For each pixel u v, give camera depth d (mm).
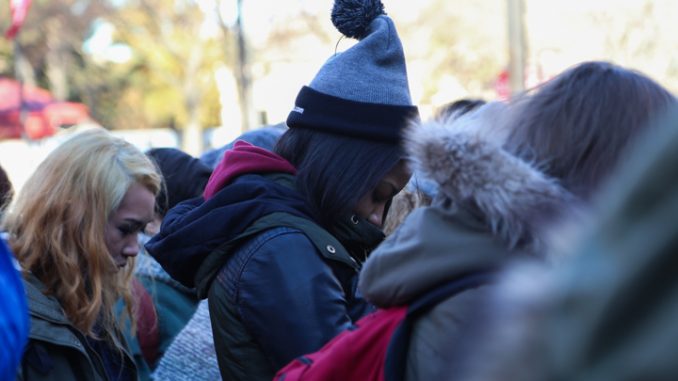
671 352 598
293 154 2639
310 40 29719
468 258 1513
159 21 30875
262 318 2297
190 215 2568
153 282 3391
